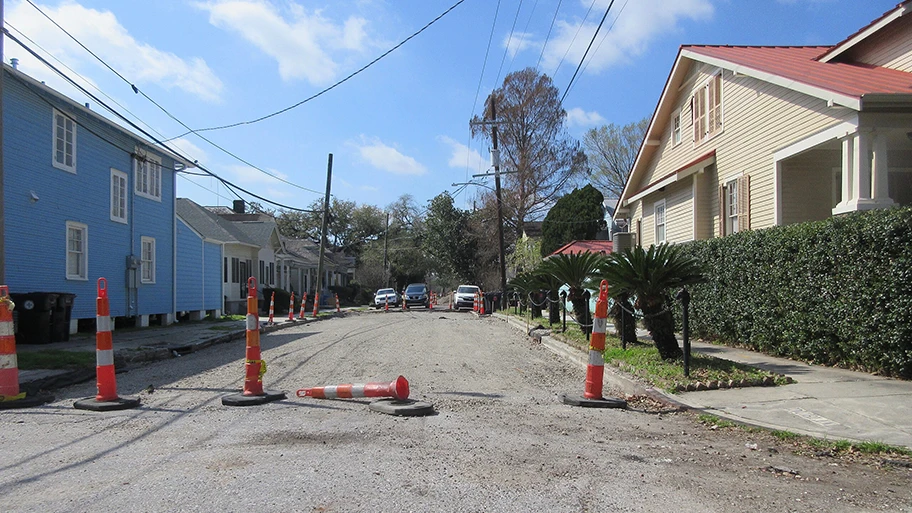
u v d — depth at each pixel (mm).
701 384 8625
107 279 18906
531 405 7930
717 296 13398
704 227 16766
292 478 4660
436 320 27578
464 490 4492
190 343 14992
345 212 72375
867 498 4539
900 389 8062
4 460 5156
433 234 53219
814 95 11328
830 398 7805
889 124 10711
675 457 5551
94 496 4246
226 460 5125
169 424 6484
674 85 18422
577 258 15016
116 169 19500
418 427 6469
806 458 5641
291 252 50438
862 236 8852
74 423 6570
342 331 19969
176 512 3965
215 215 34906
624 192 22469
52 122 16250
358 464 5055
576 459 5383
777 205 13312
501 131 47094
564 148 47938
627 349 11781
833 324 9578
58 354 11570
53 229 16328
